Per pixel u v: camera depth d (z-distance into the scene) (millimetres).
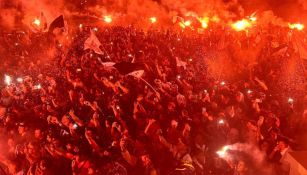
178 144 8102
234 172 7336
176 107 10305
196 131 9008
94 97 11539
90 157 8469
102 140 9156
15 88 12883
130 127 9742
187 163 7566
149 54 16656
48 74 14609
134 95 11414
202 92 10844
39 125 10195
